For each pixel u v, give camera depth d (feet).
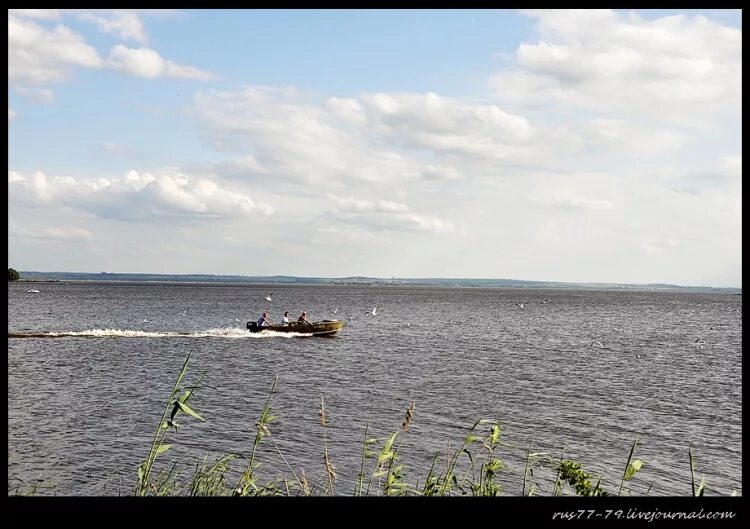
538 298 617.21
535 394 86.89
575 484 17.78
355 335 177.47
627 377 105.29
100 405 73.26
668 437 63.00
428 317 273.95
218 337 158.10
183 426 62.28
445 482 20.04
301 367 109.70
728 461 54.44
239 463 48.85
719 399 85.35
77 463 49.60
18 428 61.00
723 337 190.60
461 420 68.44
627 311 359.25
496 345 157.58
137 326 201.26
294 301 430.61
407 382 94.89
